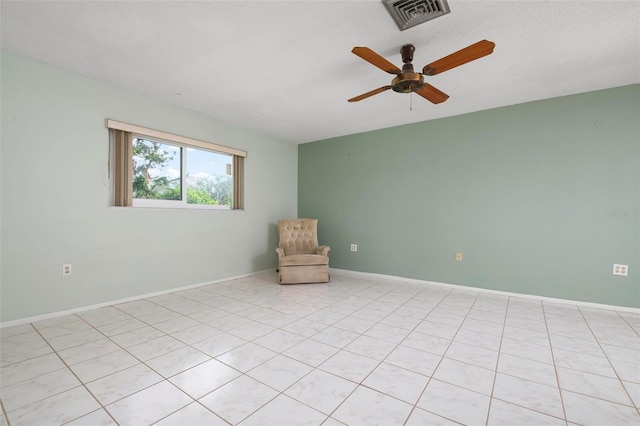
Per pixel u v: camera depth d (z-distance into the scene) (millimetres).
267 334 2441
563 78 2914
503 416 1462
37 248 2668
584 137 3256
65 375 1804
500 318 2848
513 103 3598
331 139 5254
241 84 3098
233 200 4570
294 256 4359
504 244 3699
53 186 2754
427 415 1468
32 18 2051
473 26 2092
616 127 3113
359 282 4367
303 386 1709
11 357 2018
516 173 3623
